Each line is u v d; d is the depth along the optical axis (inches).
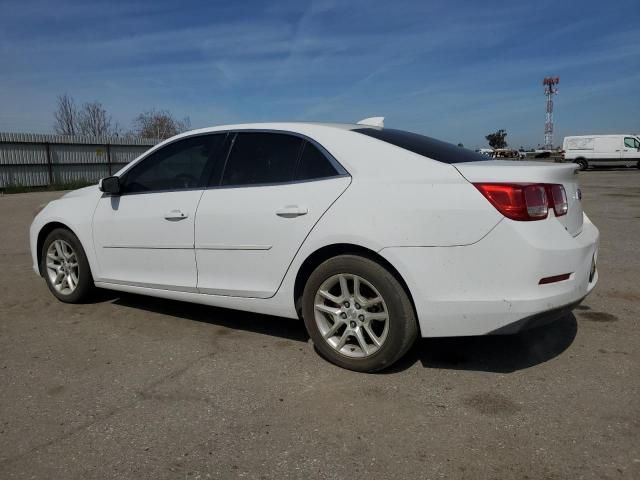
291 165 144.9
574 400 118.7
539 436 104.7
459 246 119.6
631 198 591.8
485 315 119.2
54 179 1048.2
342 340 136.3
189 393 125.6
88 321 178.1
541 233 118.1
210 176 159.0
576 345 150.3
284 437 106.3
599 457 97.4
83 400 122.7
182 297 165.5
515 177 119.4
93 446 104.0
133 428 110.4
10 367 141.1
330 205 133.3
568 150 1357.0
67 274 197.0
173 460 99.2
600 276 227.9
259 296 148.1
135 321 177.6
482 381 129.1
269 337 161.2
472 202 119.4
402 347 128.2
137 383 131.2
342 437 106.0
